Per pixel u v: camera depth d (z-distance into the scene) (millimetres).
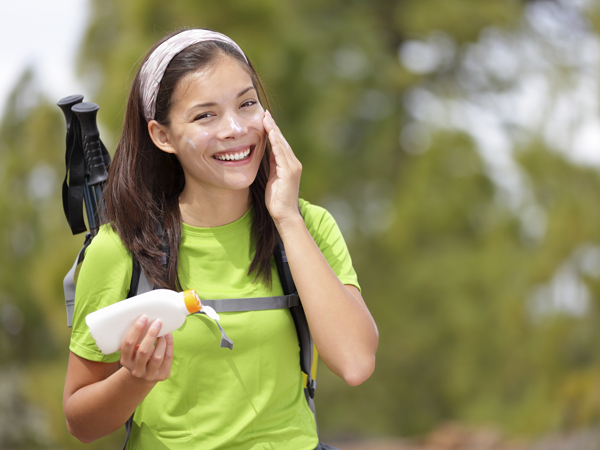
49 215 15430
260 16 15492
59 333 14422
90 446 14023
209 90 2691
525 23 20281
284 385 2785
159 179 2912
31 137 15953
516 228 17109
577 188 15750
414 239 18391
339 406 18547
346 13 21375
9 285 15188
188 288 2764
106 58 15648
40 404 14984
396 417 17984
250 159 2789
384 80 20797
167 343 2430
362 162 20984
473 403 16047
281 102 16266
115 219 2773
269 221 2887
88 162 3016
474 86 21844
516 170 17047
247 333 2699
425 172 18547
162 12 14906
